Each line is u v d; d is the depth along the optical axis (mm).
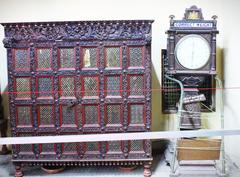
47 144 2896
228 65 3234
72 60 2803
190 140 2859
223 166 2857
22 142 2402
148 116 2828
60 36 2766
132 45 2760
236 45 2994
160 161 3338
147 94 2805
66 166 3205
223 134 2283
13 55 2805
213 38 2906
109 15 3436
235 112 3059
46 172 3064
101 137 2422
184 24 2904
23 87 2848
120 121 2852
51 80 2828
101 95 2822
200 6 3424
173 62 2953
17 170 2938
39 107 2859
